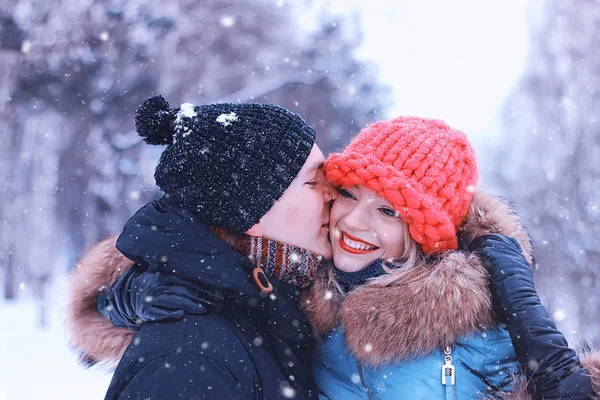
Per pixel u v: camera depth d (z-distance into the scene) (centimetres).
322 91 1538
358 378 190
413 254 192
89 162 1202
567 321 759
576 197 930
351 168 193
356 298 188
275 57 1529
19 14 1210
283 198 188
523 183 959
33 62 1212
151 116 191
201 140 183
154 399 161
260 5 1541
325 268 204
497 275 186
